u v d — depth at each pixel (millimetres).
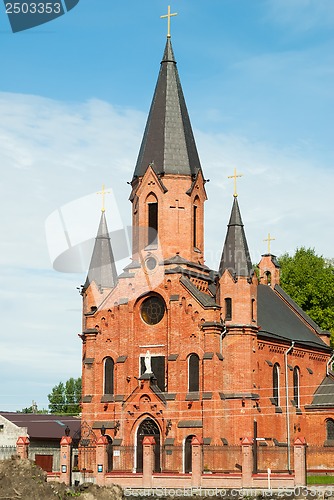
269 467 87562
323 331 109250
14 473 68000
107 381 90188
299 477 72938
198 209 92688
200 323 86438
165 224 90250
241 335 87375
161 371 88250
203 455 82062
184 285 87750
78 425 103875
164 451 84312
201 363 85562
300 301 128375
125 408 87438
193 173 92062
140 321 90062
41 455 96750
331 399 100562
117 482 80125
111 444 87000
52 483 69188
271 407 91500
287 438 94500
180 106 93688
